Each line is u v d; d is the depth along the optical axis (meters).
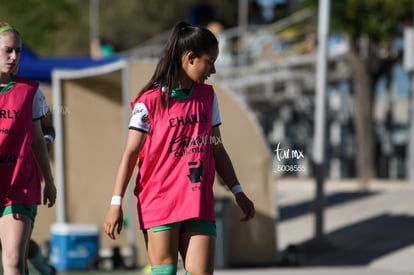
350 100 109.12
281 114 115.62
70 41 173.00
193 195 17.23
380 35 82.62
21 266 18.09
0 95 18.55
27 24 126.56
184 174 17.30
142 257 39.81
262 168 41.50
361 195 58.69
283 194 67.44
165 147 17.31
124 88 39.03
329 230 48.09
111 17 179.75
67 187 43.41
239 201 18.34
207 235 17.38
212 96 17.94
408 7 80.50
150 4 183.12
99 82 42.97
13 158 18.58
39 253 26.97
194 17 96.75
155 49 95.12
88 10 180.38
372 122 89.19
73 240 39.22
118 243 44.59
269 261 40.97
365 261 39.91
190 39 17.41
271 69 87.94
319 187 43.53
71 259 39.09
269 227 41.28
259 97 93.06
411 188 67.31
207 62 17.56
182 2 183.12
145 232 17.67
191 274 17.22
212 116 18.05
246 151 41.47
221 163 18.45
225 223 38.97
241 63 92.69
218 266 38.84
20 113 18.66
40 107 19.27
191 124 17.44
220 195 40.84
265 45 89.94
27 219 18.52
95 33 156.75
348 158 109.44
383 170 109.12
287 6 131.38
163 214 17.22
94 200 43.84
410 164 73.31
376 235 45.34
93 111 43.53
